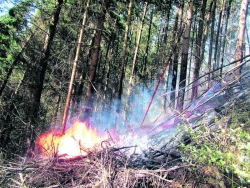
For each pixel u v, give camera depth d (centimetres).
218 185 242
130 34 1775
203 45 1369
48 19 891
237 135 254
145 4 1380
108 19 1030
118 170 305
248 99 404
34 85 843
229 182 237
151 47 2198
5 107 866
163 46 1450
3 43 905
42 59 799
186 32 777
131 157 360
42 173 321
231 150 239
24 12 913
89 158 337
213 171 251
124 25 1371
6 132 832
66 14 995
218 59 1666
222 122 344
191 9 789
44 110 1011
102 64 1780
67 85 1058
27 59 926
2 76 956
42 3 936
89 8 744
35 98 784
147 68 1917
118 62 1775
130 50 1764
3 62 941
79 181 305
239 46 763
